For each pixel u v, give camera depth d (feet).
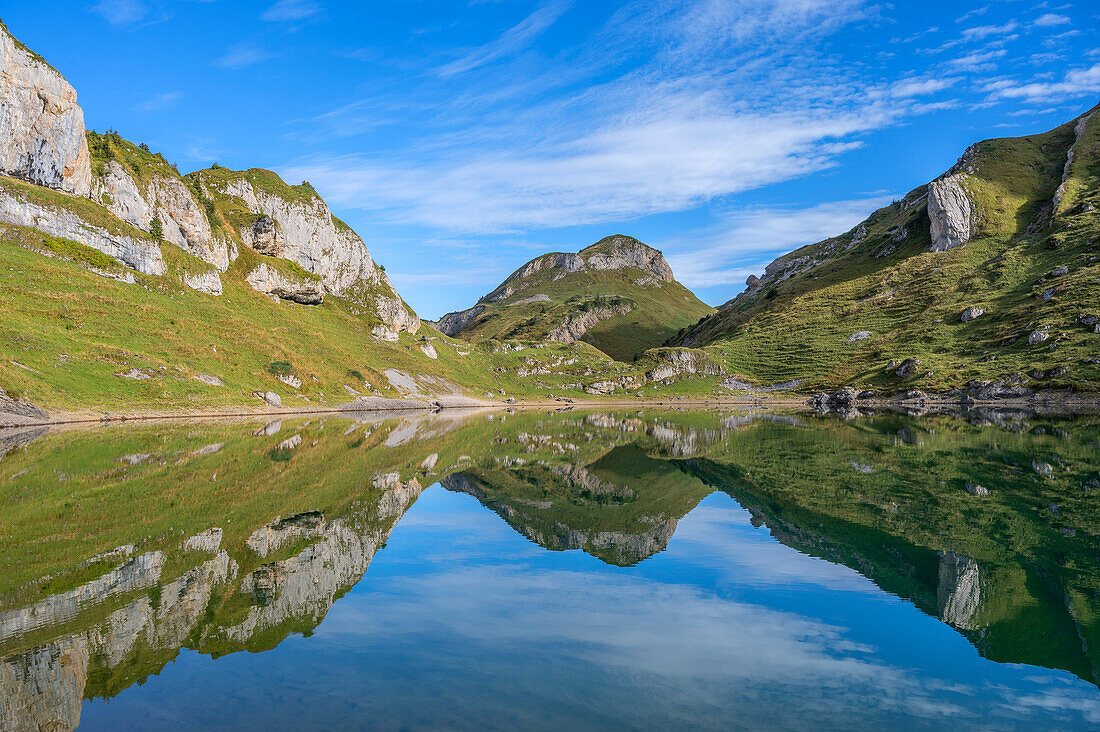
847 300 651.66
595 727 27.30
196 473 102.47
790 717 28.37
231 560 54.75
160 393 248.73
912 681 32.42
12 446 131.54
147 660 34.37
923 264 624.59
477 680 32.07
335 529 68.23
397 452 148.46
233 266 450.30
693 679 32.48
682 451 160.04
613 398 552.82
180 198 410.52
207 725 27.14
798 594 47.11
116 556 55.11
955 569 52.90
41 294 262.88
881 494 89.20
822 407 427.33
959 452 136.05
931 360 440.04
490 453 154.51
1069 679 32.42
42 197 304.50
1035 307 424.05
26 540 59.62
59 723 27.22
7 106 313.53
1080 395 306.96
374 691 30.73
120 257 327.26
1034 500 81.97
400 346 506.48
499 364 576.61
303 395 328.90
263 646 36.58
